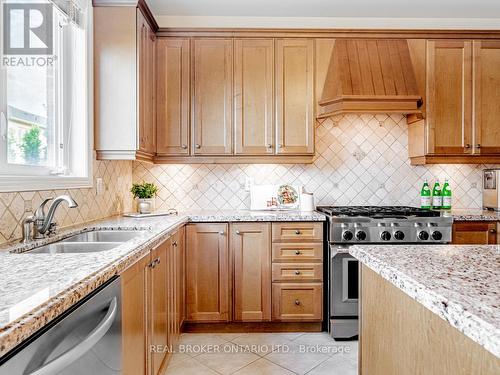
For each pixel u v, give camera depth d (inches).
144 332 63.4
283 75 120.7
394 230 107.8
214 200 133.6
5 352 25.1
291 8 124.3
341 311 107.4
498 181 125.1
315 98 121.9
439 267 39.3
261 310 110.2
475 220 112.6
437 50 122.6
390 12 128.0
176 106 119.8
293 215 112.1
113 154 100.3
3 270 41.5
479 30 122.0
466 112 122.5
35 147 78.0
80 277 38.7
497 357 24.0
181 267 105.4
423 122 123.3
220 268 110.1
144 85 106.0
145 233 74.1
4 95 65.4
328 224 110.3
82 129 93.0
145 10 105.7
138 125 100.0
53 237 68.4
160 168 133.1
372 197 135.0
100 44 99.1
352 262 107.6
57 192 79.4
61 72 87.3
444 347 32.6
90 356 39.5
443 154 122.6
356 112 115.9
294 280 110.1
